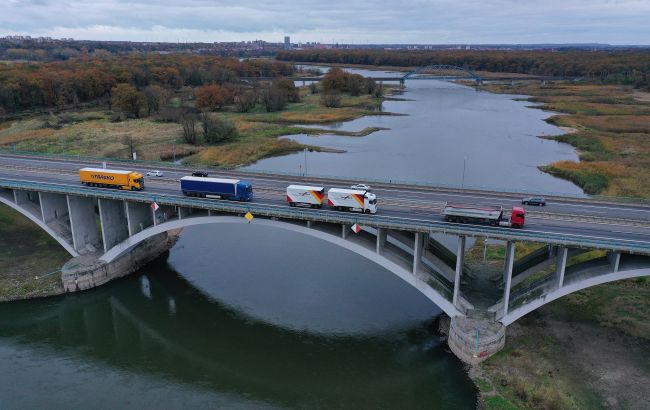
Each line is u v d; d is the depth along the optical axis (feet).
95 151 456.86
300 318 215.92
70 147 470.39
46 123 577.02
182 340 204.64
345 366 184.85
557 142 535.60
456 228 180.75
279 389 174.40
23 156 334.65
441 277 207.00
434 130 604.49
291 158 463.01
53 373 183.52
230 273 256.11
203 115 568.82
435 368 179.52
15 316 222.48
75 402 166.20
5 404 164.45
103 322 218.59
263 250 281.54
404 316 215.31
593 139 521.24
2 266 251.60
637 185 359.87
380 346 195.21
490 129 609.83
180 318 219.20
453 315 189.47
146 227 242.17
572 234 187.52
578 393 159.43
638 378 165.68
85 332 212.02
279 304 226.99
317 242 291.99
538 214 211.61
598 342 184.03
